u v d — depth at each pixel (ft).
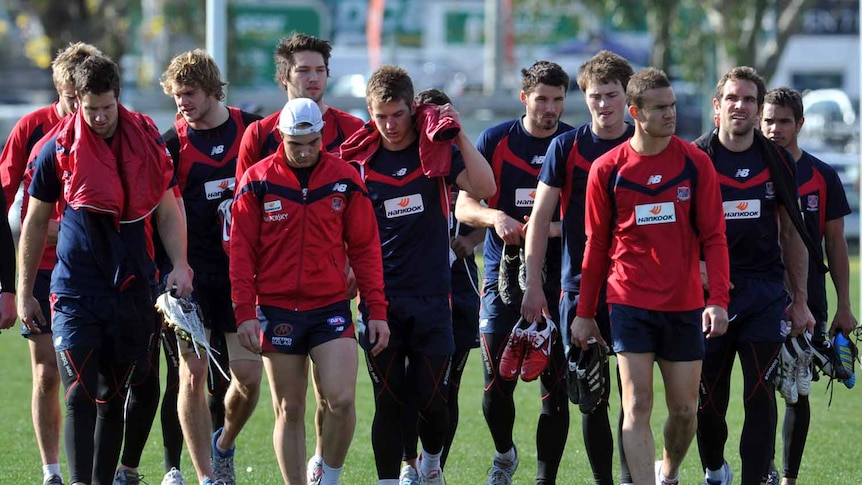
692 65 326.44
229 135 82.17
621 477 78.54
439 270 77.77
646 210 69.41
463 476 89.66
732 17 310.65
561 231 79.05
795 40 508.12
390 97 74.90
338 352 70.33
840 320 83.41
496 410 83.87
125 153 69.67
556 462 81.56
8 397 118.01
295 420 71.72
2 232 71.87
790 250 79.25
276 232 70.23
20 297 72.38
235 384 80.53
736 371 138.31
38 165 70.38
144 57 379.35
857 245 285.23
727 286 69.26
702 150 77.41
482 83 416.46
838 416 111.65
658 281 69.51
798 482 86.79
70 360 68.85
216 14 143.74
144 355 71.56
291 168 70.49
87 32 344.90
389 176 77.46
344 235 71.92
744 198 76.89
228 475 83.25
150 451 96.48
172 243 73.10
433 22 435.53
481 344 84.58
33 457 92.68
